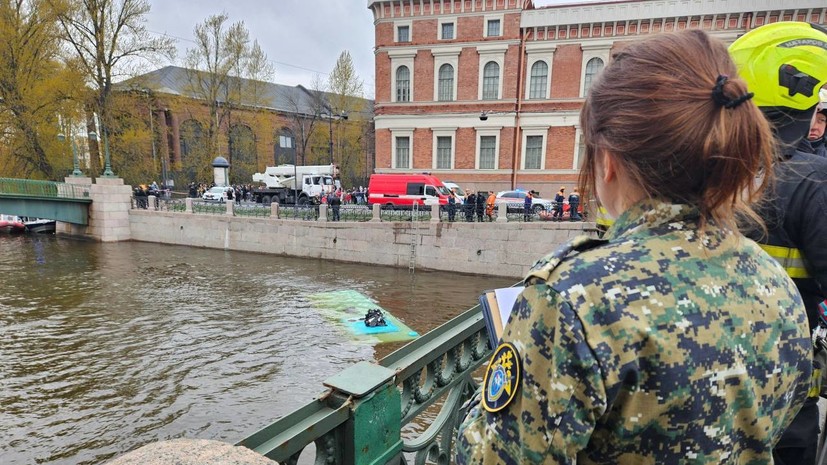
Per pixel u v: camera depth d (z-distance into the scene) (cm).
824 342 123
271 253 2325
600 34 2572
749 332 65
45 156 3136
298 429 121
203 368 1055
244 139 4253
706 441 62
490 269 1852
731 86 64
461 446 77
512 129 2756
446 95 2872
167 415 864
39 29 2953
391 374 144
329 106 4731
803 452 128
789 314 71
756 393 65
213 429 823
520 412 65
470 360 195
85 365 1067
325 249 2180
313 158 4825
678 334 59
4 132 2972
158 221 2672
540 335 63
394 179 2314
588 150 80
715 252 67
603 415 62
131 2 3064
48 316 1411
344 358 1112
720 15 2384
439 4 2773
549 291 64
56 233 3020
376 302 1556
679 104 64
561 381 60
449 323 185
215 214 2511
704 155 62
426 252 1962
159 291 1703
